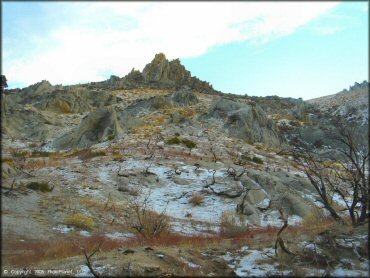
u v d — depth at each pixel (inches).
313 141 2335.1
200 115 2699.3
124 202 1053.2
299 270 360.5
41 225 724.0
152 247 461.7
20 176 1088.8
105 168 1386.6
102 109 2183.8
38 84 3540.8
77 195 1029.8
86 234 729.0
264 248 450.3
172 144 1841.8
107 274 350.9
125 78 4648.1
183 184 1301.7
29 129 2352.4
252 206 1119.6
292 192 1274.6
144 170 1370.6
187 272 360.5
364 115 2315.5
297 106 3390.7
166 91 4084.6
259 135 2395.4
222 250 467.2
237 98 4165.8
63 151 1930.4
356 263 373.7
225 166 1514.5
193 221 978.1
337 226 495.8
